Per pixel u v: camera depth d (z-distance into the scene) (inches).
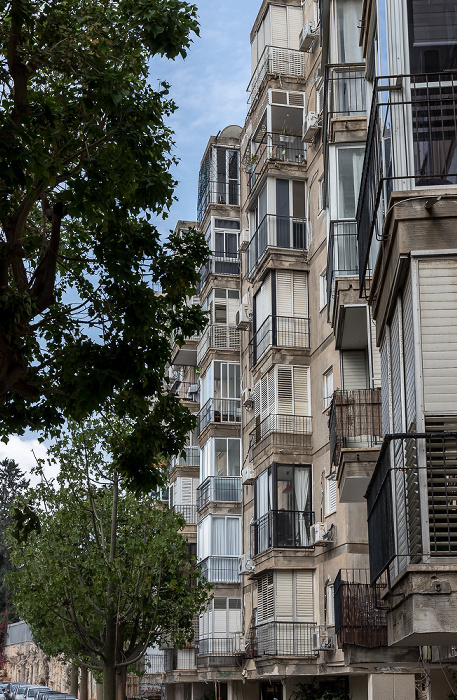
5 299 465.7
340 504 1054.4
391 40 412.8
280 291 1268.5
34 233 592.7
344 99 890.7
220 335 1635.1
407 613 360.5
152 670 1930.4
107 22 514.6
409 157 395.2
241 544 1524.4
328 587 1095.6
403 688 945.5
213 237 1702.8
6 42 495.8
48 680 3216.0
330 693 1125.1
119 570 998.4
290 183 1307.8
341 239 847.1
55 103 510.3
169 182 540.4
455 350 368.5
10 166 450.9
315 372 1219.2
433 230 376.2
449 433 349.4
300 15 1398.9
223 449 1569.9
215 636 1488.7
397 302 406.6
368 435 765.3
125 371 547.2
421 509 354.6
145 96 524.1
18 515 581.9
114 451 623.5
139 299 536.1
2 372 477.4
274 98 1349.7
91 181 494.6
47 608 997.8
